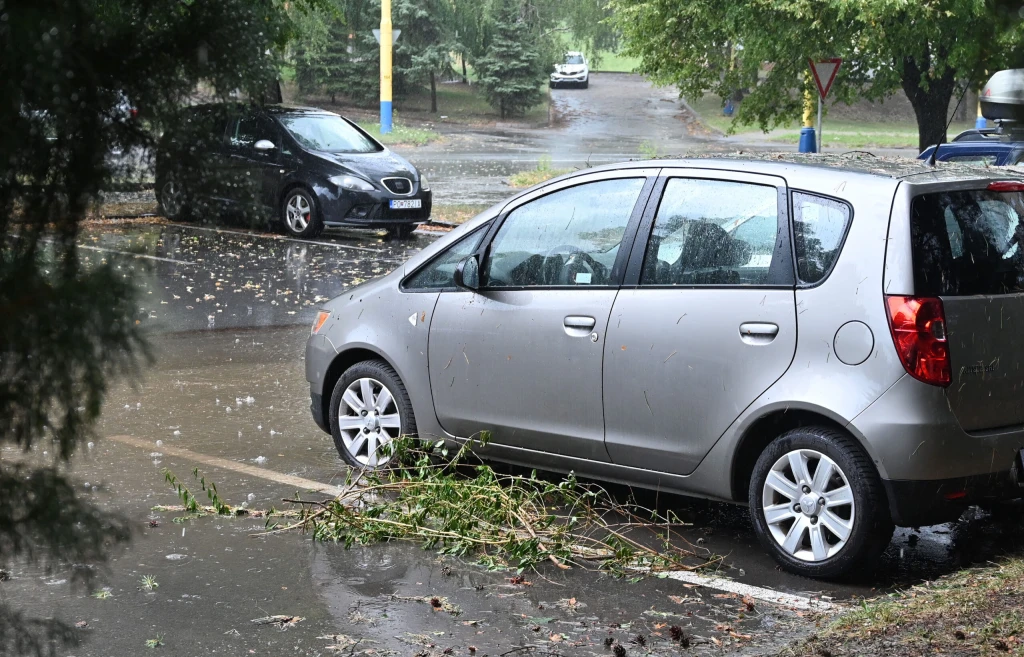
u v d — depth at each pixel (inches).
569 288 226.5
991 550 210.7
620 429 217.5
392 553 207.9
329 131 719.7
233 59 78.7
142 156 77.7
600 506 237.8
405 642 164.9
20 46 65.1
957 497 188.2
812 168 204.5
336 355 265.7
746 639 165.9
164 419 307.1
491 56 1905.8
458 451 248.5
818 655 151.9
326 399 272.4
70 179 74.4
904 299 186.2
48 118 71.4
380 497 244.2
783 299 197.8
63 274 73.4
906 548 212.4
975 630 153.9
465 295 242.7
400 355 252.1
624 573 196.5
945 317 186.7
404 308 253.3
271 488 247.8
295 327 443.8
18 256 72.7
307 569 197.8
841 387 189.5
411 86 1982.0
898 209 191.2
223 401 329.4
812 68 733.3
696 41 846.5
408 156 1323.8
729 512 235.9
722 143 1547.7
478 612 177.6
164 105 77.2
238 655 159.3
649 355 211.6
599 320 219.3
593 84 2527.1
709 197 213.3
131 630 168.2
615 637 167.5
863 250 191.8
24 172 73.1
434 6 1904.5
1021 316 196.1
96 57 74.5
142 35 76.2
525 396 230.8
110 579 189.9
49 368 73.6
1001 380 192.2
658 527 225.1
